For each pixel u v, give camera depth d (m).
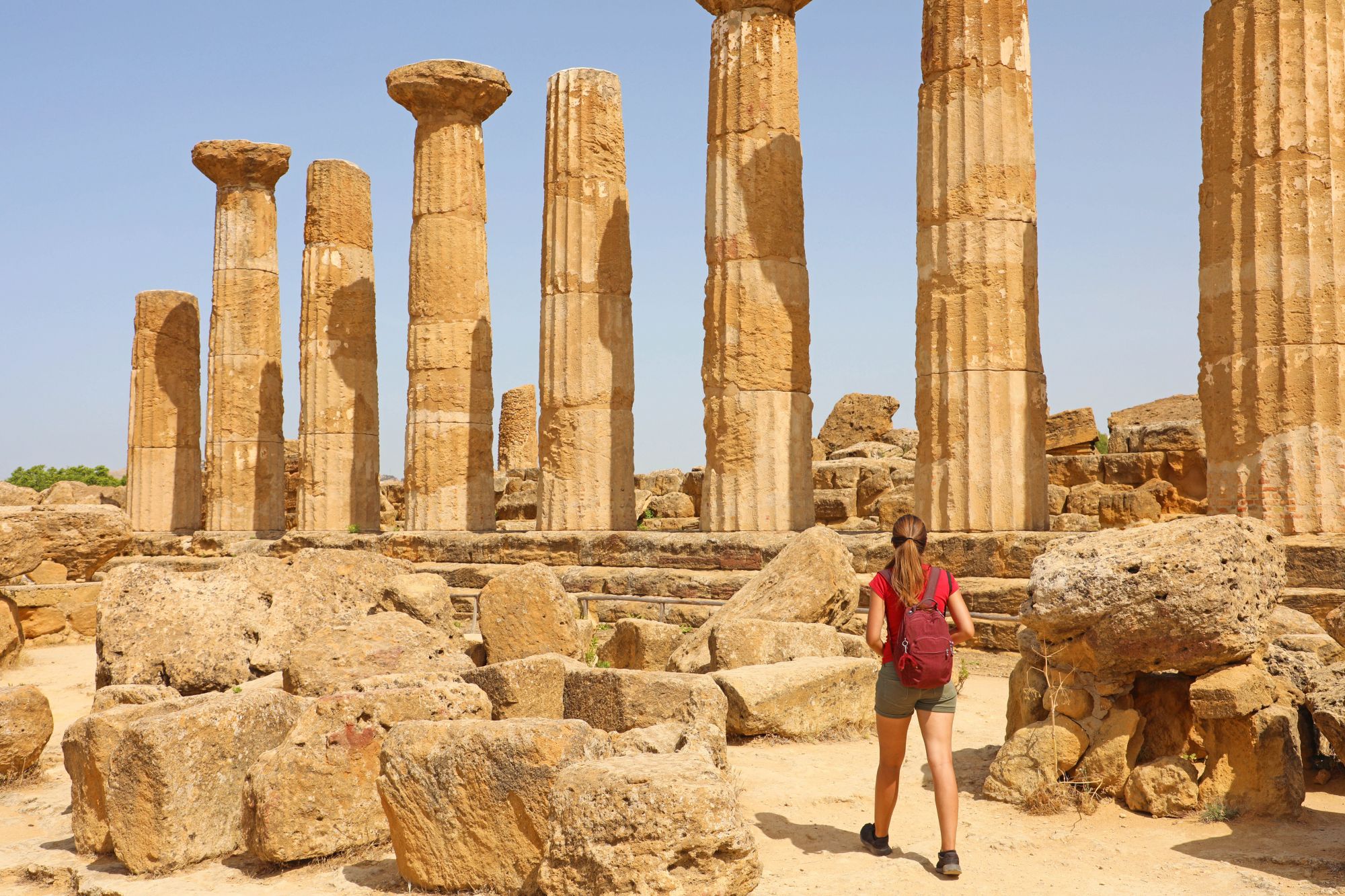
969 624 5.71
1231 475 10.77
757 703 8.09
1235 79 10.84
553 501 16.64
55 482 39.78
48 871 6.14
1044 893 5.18
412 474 19.20
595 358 16.69
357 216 22.16
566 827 4.88
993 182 12.49
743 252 14.48
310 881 5.66
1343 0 10.69
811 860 5.68
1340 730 6.44
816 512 22.16
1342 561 9.78
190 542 23.23
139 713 6.46
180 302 25.89
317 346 21.67
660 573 14.74
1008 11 12.70
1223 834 5.98
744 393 14.40
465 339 19.30
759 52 14.59
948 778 5.53
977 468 12.35
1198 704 6.31
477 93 19.41
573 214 16.81
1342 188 10.49
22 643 13.90
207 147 23.83
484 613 10.63
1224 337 10.85
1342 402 10.34
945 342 12.61
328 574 11.34
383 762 5.60
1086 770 6.60
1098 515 19.53
